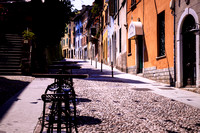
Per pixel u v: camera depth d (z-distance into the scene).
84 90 9.23
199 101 7.23
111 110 5.94
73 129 4.32
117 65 22.58
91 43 44.59
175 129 4.47
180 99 7.55
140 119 5.14
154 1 12.96
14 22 18.45
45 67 15.94
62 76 4.53
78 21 59.47
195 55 9.27
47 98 3.36
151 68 13.52
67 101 3.43
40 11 19.86
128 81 12.70
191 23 9.56
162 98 7.70
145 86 10.69
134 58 16.84
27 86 9.98
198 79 8.83
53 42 22.12
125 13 19.00
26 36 14.42
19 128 4.32
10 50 15.40
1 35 16.59
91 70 20.69
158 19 12.70
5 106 6.16
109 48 27.27
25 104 6.42
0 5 17.25
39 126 4.45
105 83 11.68
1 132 4.09
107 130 4.34
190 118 5.29
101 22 33.56
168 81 11.27
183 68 10.16
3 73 13.87
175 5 10.52
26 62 14.27
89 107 6.21
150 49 13.71
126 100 7.32
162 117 5.35
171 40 10.95
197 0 8.79
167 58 11.41
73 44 65.56
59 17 20.91
